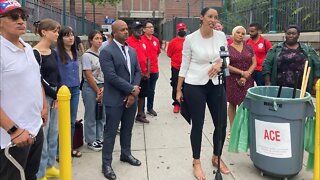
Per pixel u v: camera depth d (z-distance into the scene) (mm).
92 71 4773
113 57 3852
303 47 4512
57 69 3734
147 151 4859
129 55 4055
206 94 3980
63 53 4148
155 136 5539
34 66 2564
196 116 3945
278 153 3658
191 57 3936
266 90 4262
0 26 2373
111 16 27656
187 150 4898
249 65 5141
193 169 4160
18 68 2387
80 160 4516
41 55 3512
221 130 3801
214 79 3867
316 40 6664
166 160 4523
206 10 3768
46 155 3676
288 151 3633
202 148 4961
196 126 3971
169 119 6605
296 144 3648
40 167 3619
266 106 3639
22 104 2449
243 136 4066
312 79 4504
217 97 3936
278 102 3549
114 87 3936
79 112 6992
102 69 3861
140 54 6074
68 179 3178
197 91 3885
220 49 3635
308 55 4449
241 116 4086
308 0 7633
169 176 4039
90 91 4738
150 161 4488
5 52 2328
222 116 3906
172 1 30609
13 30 2361
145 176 4039
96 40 4684
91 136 4848
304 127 3725
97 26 21969
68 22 14195
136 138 5438
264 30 9812
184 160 4523
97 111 4793
